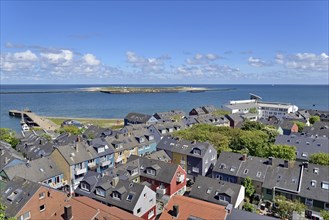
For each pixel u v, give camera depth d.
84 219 31.69
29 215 39.81
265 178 50.59
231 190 45.28
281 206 43.00
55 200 43.16
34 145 73.88
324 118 133.12
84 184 47.75
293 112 147.00
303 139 74.12
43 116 173.88
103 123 144.12
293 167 50.50
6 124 148.25
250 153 68.75
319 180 46.84
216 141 73.25
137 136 80.38
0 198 38.41
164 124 98.38
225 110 156.00
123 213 32.56
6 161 57.94
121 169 54.81
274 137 82.19
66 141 75.06
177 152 67.12
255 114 145.75
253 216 34.28
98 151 65.19
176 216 34.59
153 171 54.66
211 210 34.19
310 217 44.94
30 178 51.94
